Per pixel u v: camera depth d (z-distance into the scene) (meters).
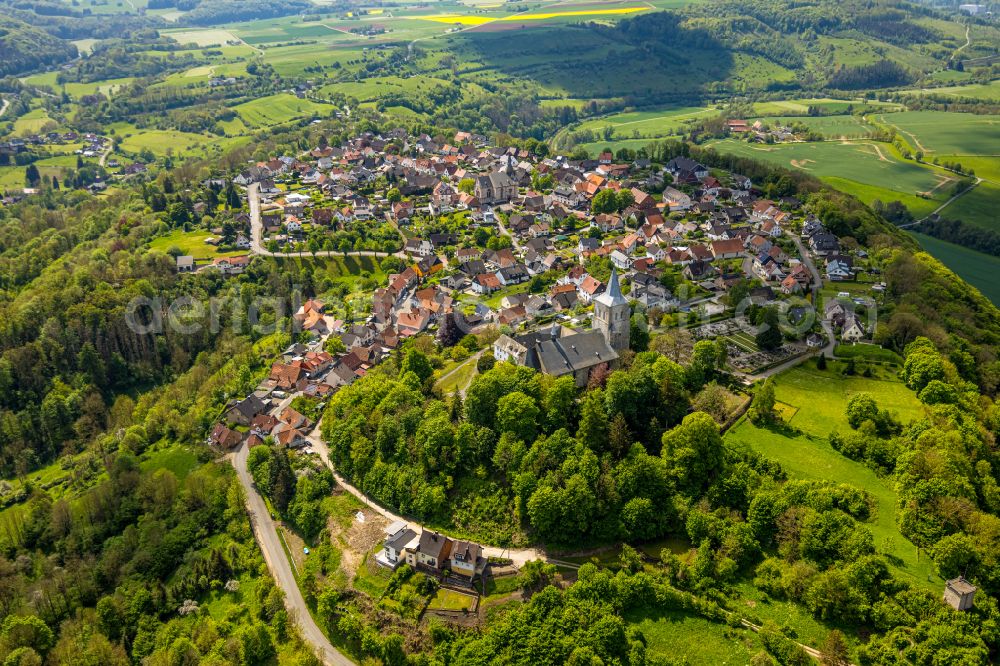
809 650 135.25
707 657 136.38
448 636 146.50
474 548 157.75
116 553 187.38
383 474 183.50
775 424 192.88
